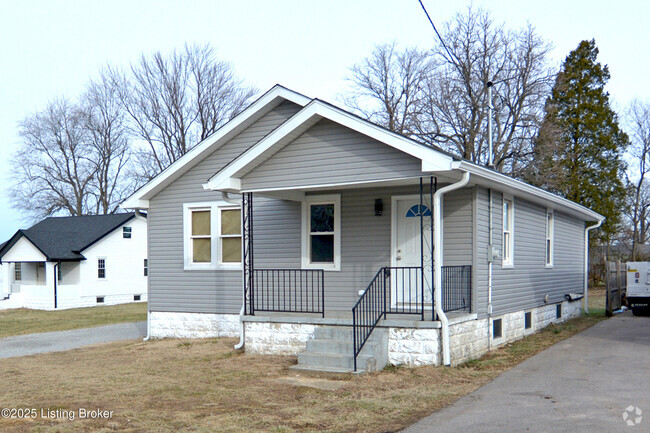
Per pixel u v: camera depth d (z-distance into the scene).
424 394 8.16
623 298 20.89
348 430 6.62
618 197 34.44
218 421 7.02
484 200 11.43
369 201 12.16
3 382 9.73
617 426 6.39
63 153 43.81
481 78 30.31
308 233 13.01
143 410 7.59
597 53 34.12
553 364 10.16
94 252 32.81
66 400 8.21
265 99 13.86
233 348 12.52
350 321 10.64
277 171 11.15
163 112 39.41
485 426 6.56
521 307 13.66
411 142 9.52
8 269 36.06
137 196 15.33
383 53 34.91
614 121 35.12
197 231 15.02
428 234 11.52
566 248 17.97
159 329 15.30
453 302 11.06
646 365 9.86
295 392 8.49
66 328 20.53
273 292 12.11
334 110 10.23
